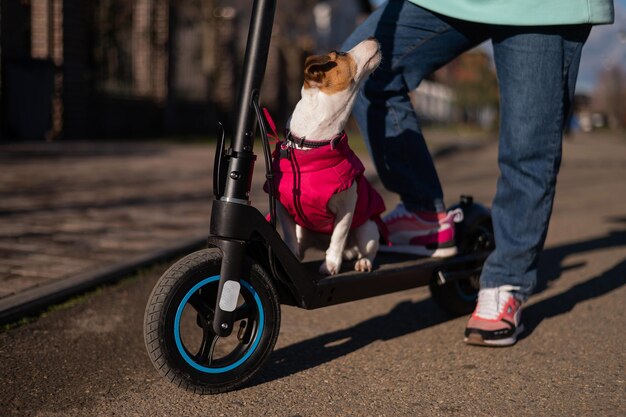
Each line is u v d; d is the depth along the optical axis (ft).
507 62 7.99
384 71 8.63
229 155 6.54
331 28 71.26
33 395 6.67
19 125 32.14
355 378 7.34
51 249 12.25
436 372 7.55
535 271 8.53
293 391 6.93
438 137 68.18
